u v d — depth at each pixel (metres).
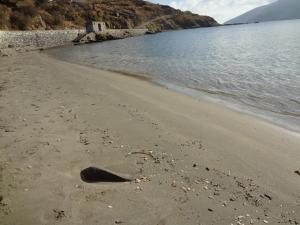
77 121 10.80
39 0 94.69
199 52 38.72
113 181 6.86
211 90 16.20
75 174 7.12
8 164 7.68
